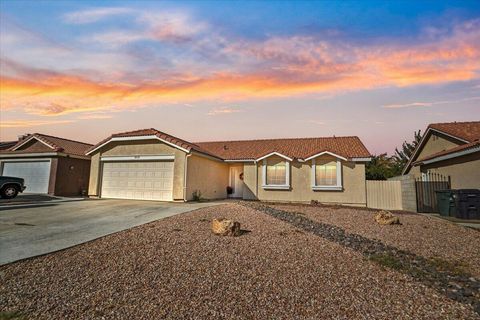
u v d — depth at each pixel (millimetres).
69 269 4898
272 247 6203
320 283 4406
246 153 20000
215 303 3756
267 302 3795
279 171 18000
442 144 17297
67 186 19203
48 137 20625
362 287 4277
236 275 4676
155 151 15609
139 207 12188
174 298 3891
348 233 7898
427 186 15250
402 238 7590
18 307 3652
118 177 16438
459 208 11727
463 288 4305
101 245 6227
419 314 3502
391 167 26922
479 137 13781
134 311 3553
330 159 17031
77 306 3680
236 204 13039
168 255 5605
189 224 8328
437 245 6953
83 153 20125
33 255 5527
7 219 9180
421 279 4617
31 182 19312
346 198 16562
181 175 14805
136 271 4820
